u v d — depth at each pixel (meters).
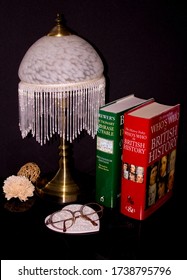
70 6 1.09
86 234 0.90
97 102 0.93
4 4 1.01
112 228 0.93
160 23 1.21
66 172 1.07
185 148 1.39
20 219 0.95
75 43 0.86
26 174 1.10
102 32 1.15
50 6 1.06
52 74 0.82
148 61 1.24
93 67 0.86
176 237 0.91
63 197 1.03
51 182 1.07
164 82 1.29
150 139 0.89
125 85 1.23
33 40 1.08
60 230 0.90
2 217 0.96
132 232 0.92
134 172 0.92
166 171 1.02
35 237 0.89
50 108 0.90
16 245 0.87
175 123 1.01
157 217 0.98
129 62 1.21
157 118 0.90
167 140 0.98
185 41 1.28
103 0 1.12
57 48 0.84
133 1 1.15
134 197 0.94
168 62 1.27
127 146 0.92
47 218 0.94
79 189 1.06
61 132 0.95
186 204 1.04
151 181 0.95
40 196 1.04
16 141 1.16
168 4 1.21
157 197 1.00
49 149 1.21
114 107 0.97
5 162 1.17
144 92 1.27
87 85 0.86
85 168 1.27
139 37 1.20
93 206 1.00
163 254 0.85
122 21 1.16
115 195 1.00
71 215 0.95
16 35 1.05
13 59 1.07
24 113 0.90
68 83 0.83
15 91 1.11
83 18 1.11
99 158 0.99
